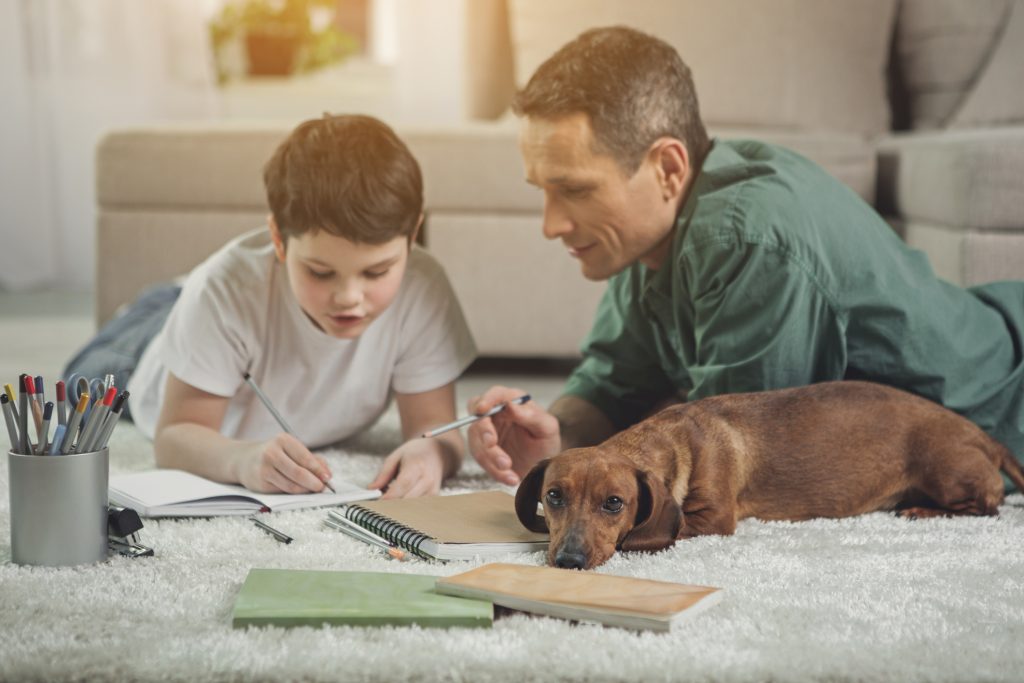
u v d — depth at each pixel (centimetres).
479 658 94
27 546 120
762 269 147
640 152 152
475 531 127
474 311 263
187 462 155
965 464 139
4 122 429
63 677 91
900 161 249
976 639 99
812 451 137
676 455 130
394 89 424
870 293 152
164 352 162
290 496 143
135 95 431
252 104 461
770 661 94
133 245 266
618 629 101
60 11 427
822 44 299
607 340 180
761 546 127
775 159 165
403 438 174
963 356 158
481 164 259
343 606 102
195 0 429
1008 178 210
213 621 103
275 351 167
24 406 121
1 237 435
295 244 146
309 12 464
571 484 117
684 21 295
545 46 301
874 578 116
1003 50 291
